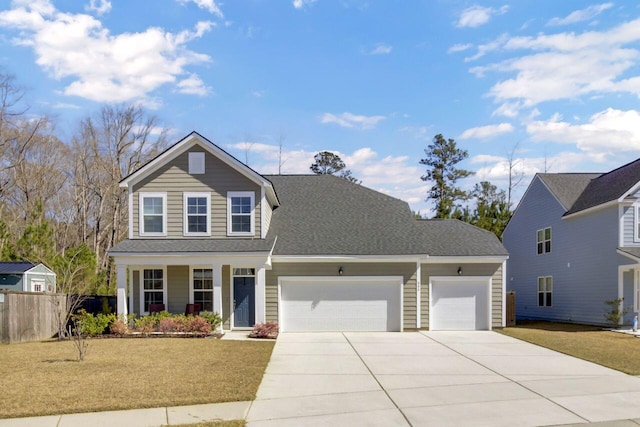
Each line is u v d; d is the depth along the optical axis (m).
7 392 10.11
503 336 19.84
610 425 8.35
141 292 21.39
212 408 9.30
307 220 24.03
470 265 22.09
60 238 46.12
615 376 12.16
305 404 9.67
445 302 22.00
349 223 23.84
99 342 17.20
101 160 46.91
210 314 19.72
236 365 13.06
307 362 14.10
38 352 15.17
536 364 13.80
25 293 18.44
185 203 21.17
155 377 11.51
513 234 34.44
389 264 21.62
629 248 22.98
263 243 20.58
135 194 21.19
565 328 23.34
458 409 9.29
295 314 21.42
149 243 20.50
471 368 13.23
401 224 23.95
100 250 46.78
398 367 13.39
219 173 21.27
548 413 9.02
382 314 21.59
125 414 8.91
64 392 10.12
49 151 45.94
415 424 8.44
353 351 16.09
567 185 29.75
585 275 25.86
